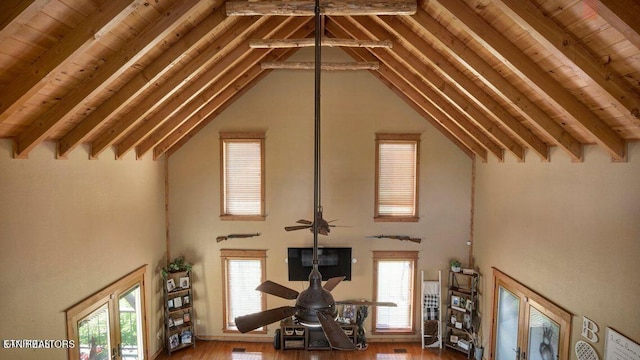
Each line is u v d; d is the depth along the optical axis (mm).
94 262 4922
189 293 7168
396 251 7332
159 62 3916
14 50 2670
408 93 6449
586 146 4094
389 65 5664
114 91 4020
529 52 3385
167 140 6594
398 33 4457
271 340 7426
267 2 3762
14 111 3021
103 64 3414
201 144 7203
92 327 4898
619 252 3625
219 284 7375
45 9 2502
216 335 7434
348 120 7184
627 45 2645
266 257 7328
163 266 7121
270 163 7223
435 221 7316
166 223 7258
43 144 3982
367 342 7375
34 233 3871
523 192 5414
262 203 7250
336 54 7047
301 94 7141
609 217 3756
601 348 3838
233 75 5527
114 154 5387
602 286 3838
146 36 3332
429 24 3904
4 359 3494
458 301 7113
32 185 3842
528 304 5230
